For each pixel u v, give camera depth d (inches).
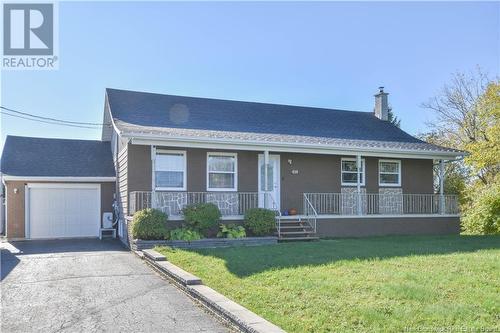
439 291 257.3
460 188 1133.1
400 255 386.9
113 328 231.5
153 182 561.9
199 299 279.4
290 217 614.2
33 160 756.0
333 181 702.5
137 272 385.1
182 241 512.1
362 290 265.3
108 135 878.4
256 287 289.4
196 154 626.5
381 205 720.3
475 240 527.5
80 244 615.5
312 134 719.1
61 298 294.0
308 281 291.4
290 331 207.2
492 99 992.9
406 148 685.9
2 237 744.3
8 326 235.9
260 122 737.6
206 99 791.7
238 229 560.1
